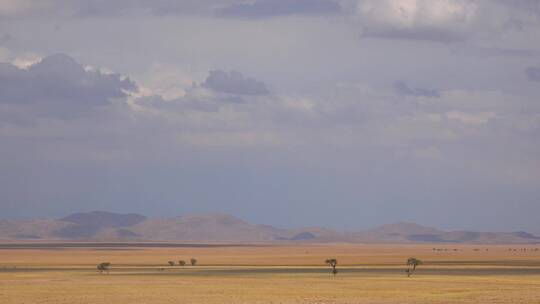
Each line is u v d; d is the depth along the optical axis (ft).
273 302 409.08
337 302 410.31
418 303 402.93
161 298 433.48
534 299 420.36
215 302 409.69
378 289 499.51
